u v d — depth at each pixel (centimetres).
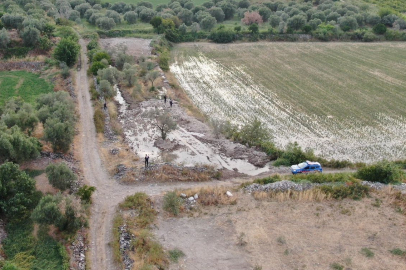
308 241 3547
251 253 3391
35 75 8012
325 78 8338
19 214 3603
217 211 3966
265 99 7156
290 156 5122
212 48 10538
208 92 7469
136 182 4428
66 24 10888
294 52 10231
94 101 6712
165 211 3934
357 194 4250
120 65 8400
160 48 9862
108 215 3834
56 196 3525
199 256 3344
